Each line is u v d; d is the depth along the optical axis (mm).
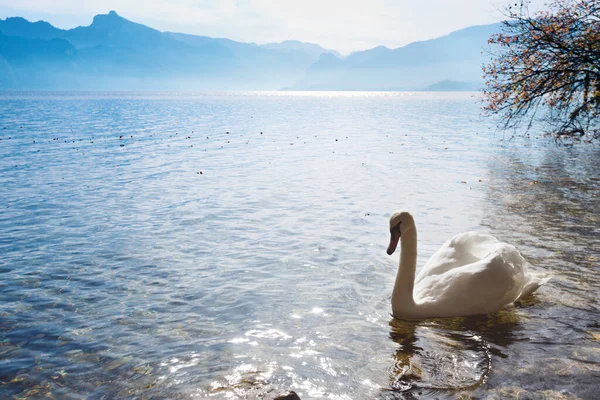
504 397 4688
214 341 5891
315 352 5609
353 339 5910
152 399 4766
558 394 4723
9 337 6062
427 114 63500
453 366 5285
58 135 33438
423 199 13516
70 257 9062
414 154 23203
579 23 19328
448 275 6715
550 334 5969
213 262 8727
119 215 12156
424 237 9922
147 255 9141
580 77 20359
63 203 13500
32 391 4945
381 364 5340
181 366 5348
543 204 12516
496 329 6129
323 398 4723
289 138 31969
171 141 30000
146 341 5926
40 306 6980
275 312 6668
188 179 17125
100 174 18188
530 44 20000
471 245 7250
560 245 9172
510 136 31078
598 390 4762
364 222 11242
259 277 7973
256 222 11367
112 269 8430
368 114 65125
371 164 20188
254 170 18938
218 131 37625
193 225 11172
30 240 10133
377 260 8695
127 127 41094
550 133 28281
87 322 6465
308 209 12586
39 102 107312
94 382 5090
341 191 14805
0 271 8359
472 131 36000
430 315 6434
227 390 4852
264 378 5070
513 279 6605
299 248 9422
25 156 22922
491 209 12141
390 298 7117
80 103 103375
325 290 7410
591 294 7066
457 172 17922
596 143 25250
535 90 20219
